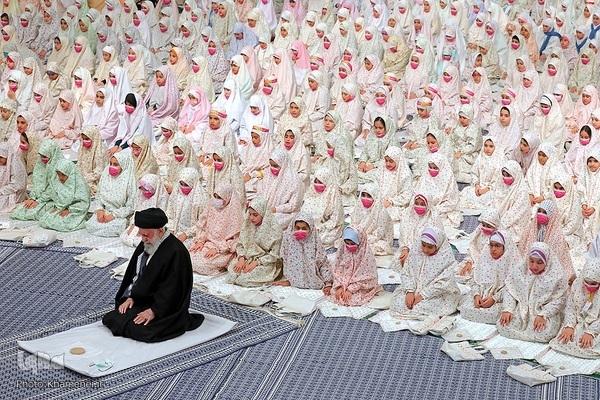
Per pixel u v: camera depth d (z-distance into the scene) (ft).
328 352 27.35
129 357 26.37
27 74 53.88
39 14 69.67
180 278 27.27
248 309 30.07
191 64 58.90
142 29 67.82
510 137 44.91
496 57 61.87
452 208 37.42
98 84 58.44
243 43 64.34
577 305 27.17
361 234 30.12
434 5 69.56
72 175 37.19
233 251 33.06
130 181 36.91
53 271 33.27
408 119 54.24
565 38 62.69
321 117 50.21
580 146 42.57
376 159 42.73
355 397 24.89
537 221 32.01
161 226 26.86
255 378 25.80
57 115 48.44
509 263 28.94
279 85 55.47
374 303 30.17
